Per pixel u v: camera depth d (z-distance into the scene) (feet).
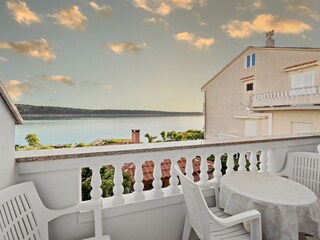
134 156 6.68
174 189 7.29
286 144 9.97
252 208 5.48
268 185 6.44
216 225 5.81
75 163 5.92
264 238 5.36
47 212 5.21
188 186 5.12
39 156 5.47
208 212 4.62
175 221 7.29
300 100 29.35
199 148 7.73
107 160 6.30
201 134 52.44
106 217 6.29
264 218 5.32
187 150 7.50
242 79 39.75
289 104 30.83
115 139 47.37
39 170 5.53
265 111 35.73
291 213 5.14
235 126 41.93
